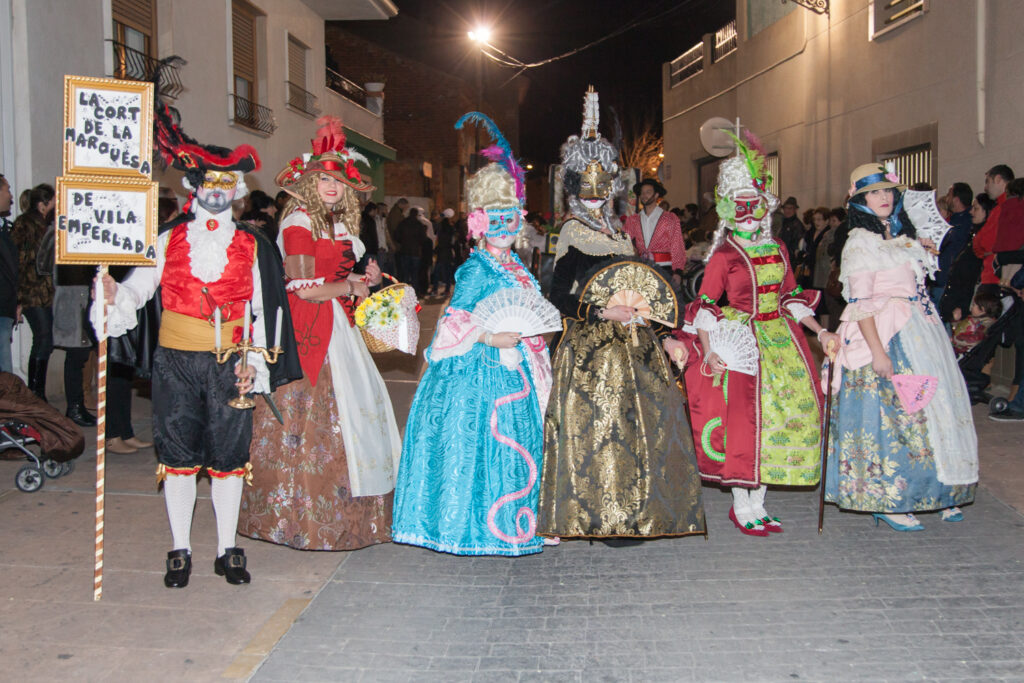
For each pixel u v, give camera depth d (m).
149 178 3.65
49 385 7.89
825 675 3.08
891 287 4.33
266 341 3.90
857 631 3.41
